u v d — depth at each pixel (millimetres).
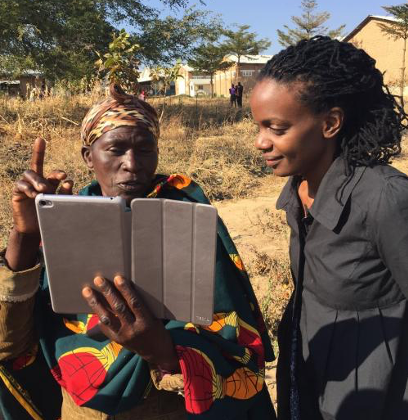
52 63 13883
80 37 14039
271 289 3863
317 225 1487
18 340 1460
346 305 1471
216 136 10258
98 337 1354
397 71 33250
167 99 21797
